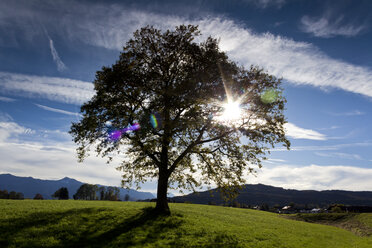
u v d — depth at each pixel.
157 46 25.55
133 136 22.98
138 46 25.41
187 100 22.52
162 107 23.28
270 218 39.59
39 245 13.48
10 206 24.38
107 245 14.51
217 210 39.56
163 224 20.55
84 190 108.94
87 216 20.78
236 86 23.92
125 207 28.62
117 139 23.31
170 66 25.91
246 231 22.73
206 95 22.88
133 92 23.42
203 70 23.55
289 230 28.00
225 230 21.61
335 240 26.33
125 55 24.55
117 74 22.75
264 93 24.20
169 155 26.56
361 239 29.66
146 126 20.84
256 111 24.42
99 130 23.52
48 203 29.70
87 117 23.39
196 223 22.44
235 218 31.23
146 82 24.22
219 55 24.66
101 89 23.28
